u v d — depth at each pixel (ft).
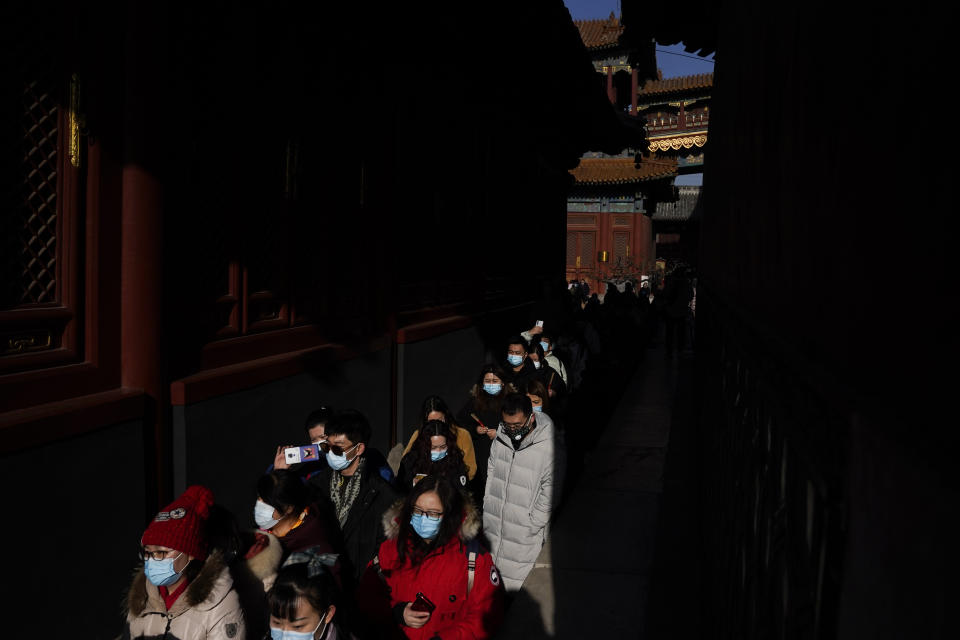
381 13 24.44
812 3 3.27
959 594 1.15
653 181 134.41
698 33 24.04
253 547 10.13
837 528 2.10
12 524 11.14
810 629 2.47
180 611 8.58
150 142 14.12
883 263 1.82
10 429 11.00
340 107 22.91
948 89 1.39
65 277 13.01
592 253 140.46
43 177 12.59
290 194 19.98
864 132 2.14
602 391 31.60
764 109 5.46
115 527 13.29
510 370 23.86
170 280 14.80
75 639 12.37
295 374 19.63
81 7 13.04
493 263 42.52
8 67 11.85
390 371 26.78
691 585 14.53
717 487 9.90
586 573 16.40
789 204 3.80
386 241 26.35
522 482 16.90
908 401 1.50
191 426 15.08
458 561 11.02
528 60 36.78
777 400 3.58
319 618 8.57
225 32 16.83
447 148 33.73
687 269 145.59
